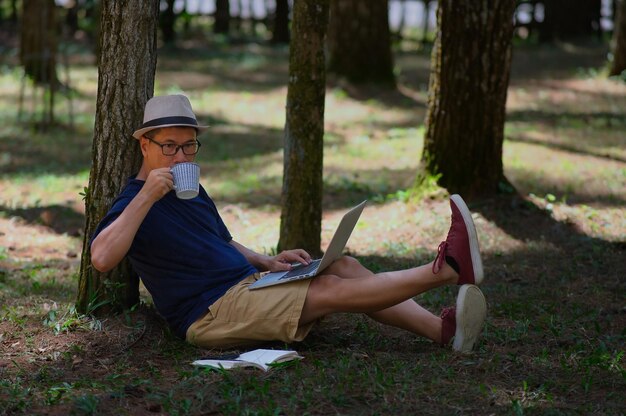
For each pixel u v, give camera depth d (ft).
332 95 59.21
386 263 27.20
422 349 18.60
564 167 39.68
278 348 18.35
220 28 96.07
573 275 25.82
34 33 60.90
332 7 61.36
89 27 87.92
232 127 53.21
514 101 59.77
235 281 18.33
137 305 20.53
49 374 16.93
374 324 20.72
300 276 17.70
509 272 26.30
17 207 35.22
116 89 19.90
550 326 20.36
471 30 31.78
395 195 35.29
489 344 18.99
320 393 15.64
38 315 20.66
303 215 26.94
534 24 95.40
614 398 15.74
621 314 22.00
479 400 15.46
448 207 32.37
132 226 17.33
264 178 40.42
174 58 77.82
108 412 14.90
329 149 46.47
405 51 85.81
